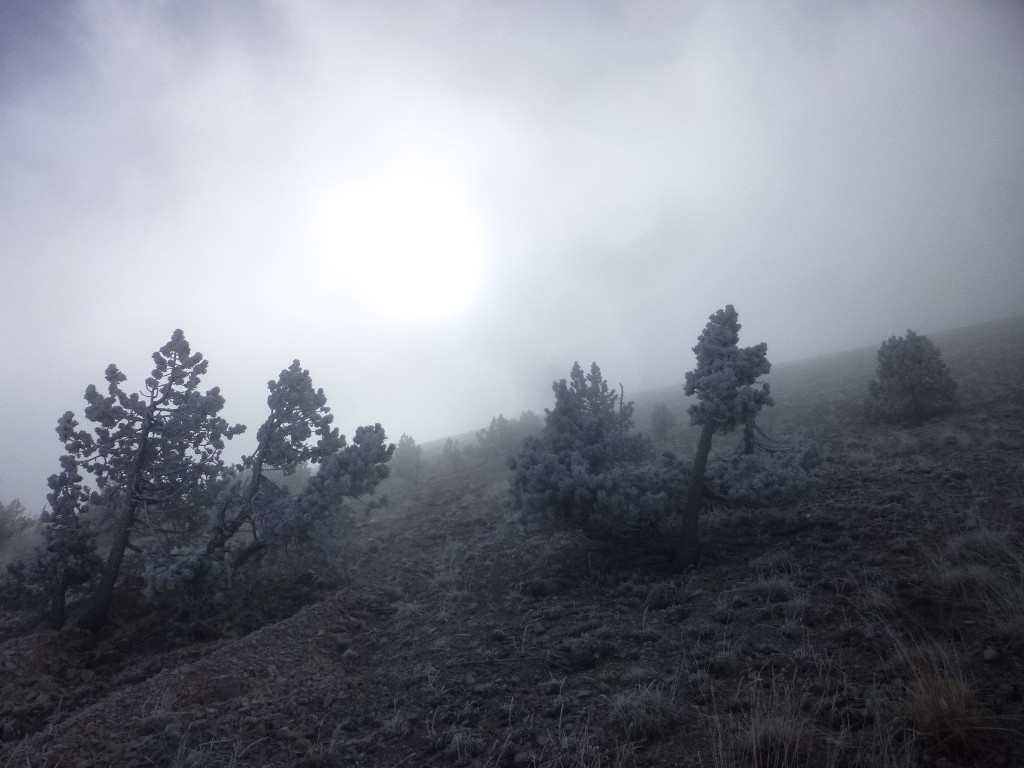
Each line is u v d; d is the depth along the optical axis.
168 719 6.43
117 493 11.69
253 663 7.74
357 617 9.86
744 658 6.16
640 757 4.81
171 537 12.86
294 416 12.62
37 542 18.77
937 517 9.00
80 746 6.05
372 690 7.12
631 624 7.93
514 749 5.25
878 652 5.70
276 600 11.46
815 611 6.87
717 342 11.07
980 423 14.38
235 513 13.16
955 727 4.17
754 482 10.55
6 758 6.04
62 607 10.89
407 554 13.68
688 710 5.39
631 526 10.98
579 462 11.24
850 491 11.30
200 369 12.41
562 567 11.09
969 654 5.28
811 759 4.32
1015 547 7.23
